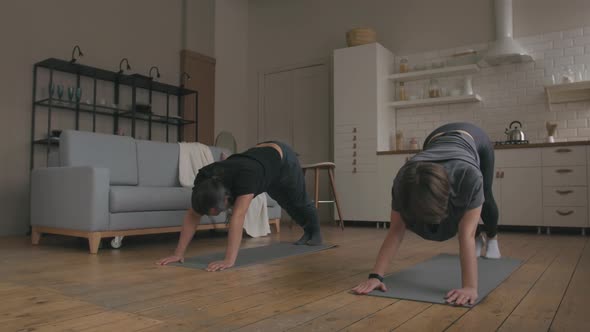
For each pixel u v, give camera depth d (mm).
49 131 4938
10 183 4887
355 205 5863
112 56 5871
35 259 2988
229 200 2494
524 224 4859
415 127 6160
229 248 2576
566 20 5293
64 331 1392
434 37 6098
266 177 2676
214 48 7098
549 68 5363
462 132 2084
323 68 7020
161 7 6496
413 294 1843
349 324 1456
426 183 1496
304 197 3387
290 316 1554
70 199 3506
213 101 7016
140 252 3350
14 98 4949
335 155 6035
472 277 1722
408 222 1682
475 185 1618
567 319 1499
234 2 7539
